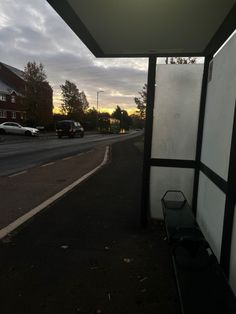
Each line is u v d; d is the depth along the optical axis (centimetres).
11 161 1321
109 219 495
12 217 505
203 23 324
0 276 308
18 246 383
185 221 353
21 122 5025
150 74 434
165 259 347
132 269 324
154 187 460
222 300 213
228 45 301
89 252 367
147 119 441
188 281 237
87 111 7275
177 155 446
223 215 288
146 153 446
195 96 433
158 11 297
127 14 306
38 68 4219
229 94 290
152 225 461
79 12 304
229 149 277
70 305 261
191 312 200
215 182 323
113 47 415
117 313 251
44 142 2694
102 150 1962
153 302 265
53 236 418
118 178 890
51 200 618
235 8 284
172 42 386
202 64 429
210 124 370
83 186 767
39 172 1016
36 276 309
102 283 296
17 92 4922
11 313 250
